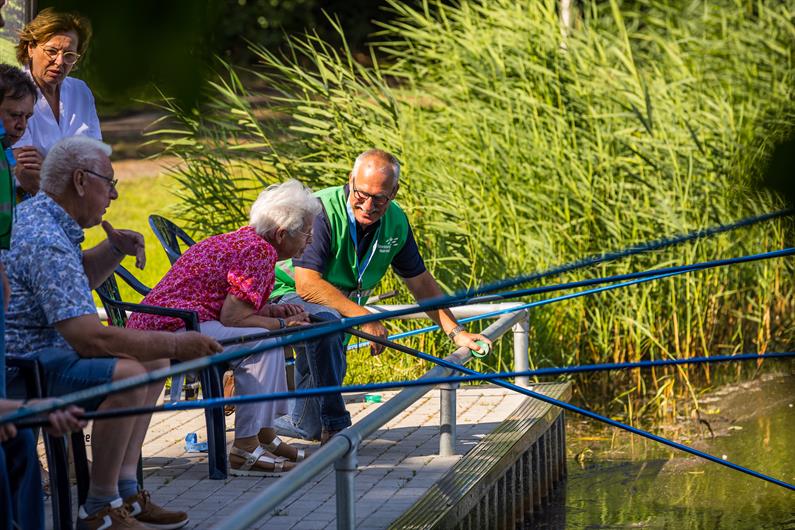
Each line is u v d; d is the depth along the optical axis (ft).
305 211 31.27
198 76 11.32
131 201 87.04
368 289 36.78
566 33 67.46
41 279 23.93
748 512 39.99
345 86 61.72
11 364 23.54
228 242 30.94
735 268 62.13
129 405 23.72
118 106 11.32
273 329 31.01
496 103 63.98
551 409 40.42
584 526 38.50
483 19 70.18
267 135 58.39
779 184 10.75
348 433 22.33
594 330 58.39
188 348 24.91
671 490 42.65
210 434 30.91
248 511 18.48
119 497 24.80
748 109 64.49
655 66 70.03
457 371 31.60
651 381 58.13
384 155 34.60
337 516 22.44
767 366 59.98
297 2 62.08
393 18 95.30
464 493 29.40
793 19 75.31
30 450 21.63
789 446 48.24
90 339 23.88
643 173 61.36
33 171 29.78
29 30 33.91
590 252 58.34
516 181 59.31
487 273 55.21
